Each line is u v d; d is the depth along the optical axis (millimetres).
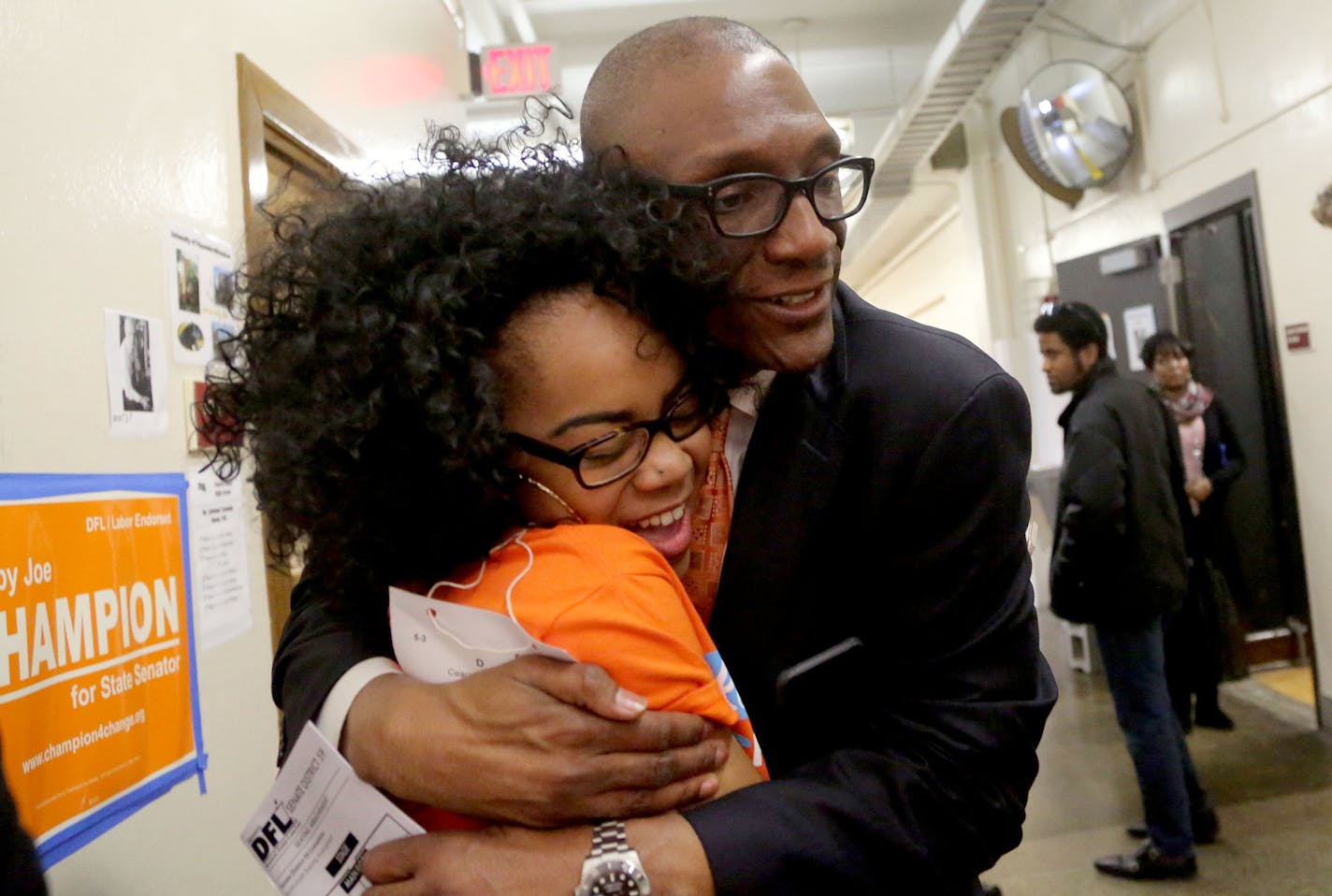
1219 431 3557
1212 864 2447
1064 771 3215
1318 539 3322
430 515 666
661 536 720
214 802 1465
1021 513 796
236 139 1687
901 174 6375
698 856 603
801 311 750
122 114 1326
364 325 628
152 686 1309
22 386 1091
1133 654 2414
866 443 784
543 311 640
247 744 1580
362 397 638
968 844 738
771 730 823
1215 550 3648
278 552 810
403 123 2812
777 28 5156
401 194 690
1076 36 4246
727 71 737
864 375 790
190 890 1375
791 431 800
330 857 650
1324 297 3197
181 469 1425
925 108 5094
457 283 628
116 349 1278
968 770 739
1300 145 3229
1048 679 830
